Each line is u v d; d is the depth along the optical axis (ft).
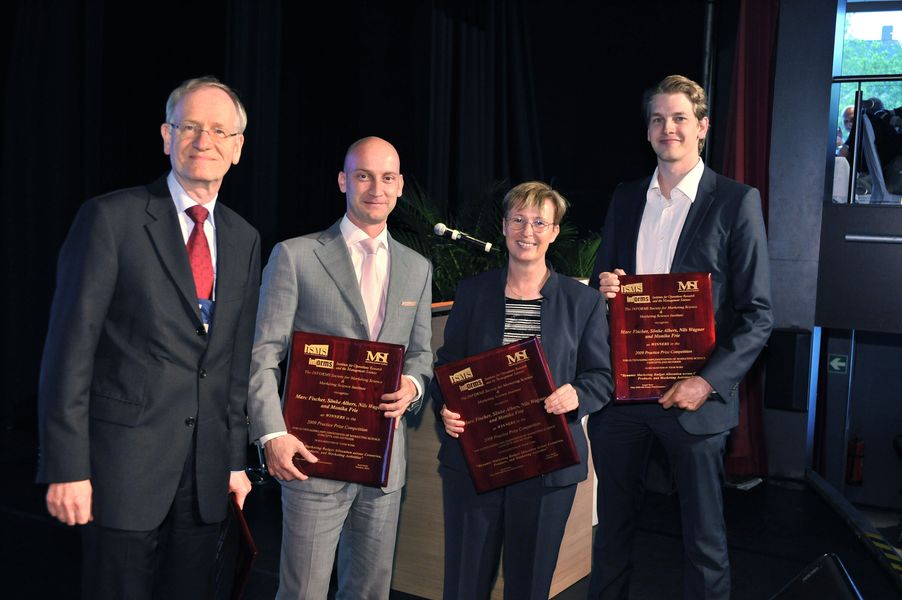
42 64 15.23
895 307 14.70
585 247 16.06
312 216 17.25
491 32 18.65
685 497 8.00
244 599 9.78
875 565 11.74
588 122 18.83
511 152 19.33
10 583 9.97
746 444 15.93
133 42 14.99
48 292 15.55
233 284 6.09
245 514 12.60
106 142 15.12
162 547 6.17
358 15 17.28
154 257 5.69
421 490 9.75
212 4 15.46
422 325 7.51
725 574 7.99
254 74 15.58
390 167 7.00
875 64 18.72
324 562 7.09
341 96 17.28
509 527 7.10
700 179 8.05
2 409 15.98
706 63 16.47
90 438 5.67
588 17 18.57
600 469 8.44
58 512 5.40
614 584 8.52
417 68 17.70
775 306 15.72
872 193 15.98
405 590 9.95
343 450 6.89
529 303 7.25
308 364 6.86
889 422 17.70
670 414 7.90
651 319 7.73
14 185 15.31
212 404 6.00
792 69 15.43
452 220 15.90
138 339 5.69
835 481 17.92
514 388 6.90
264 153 15.83
